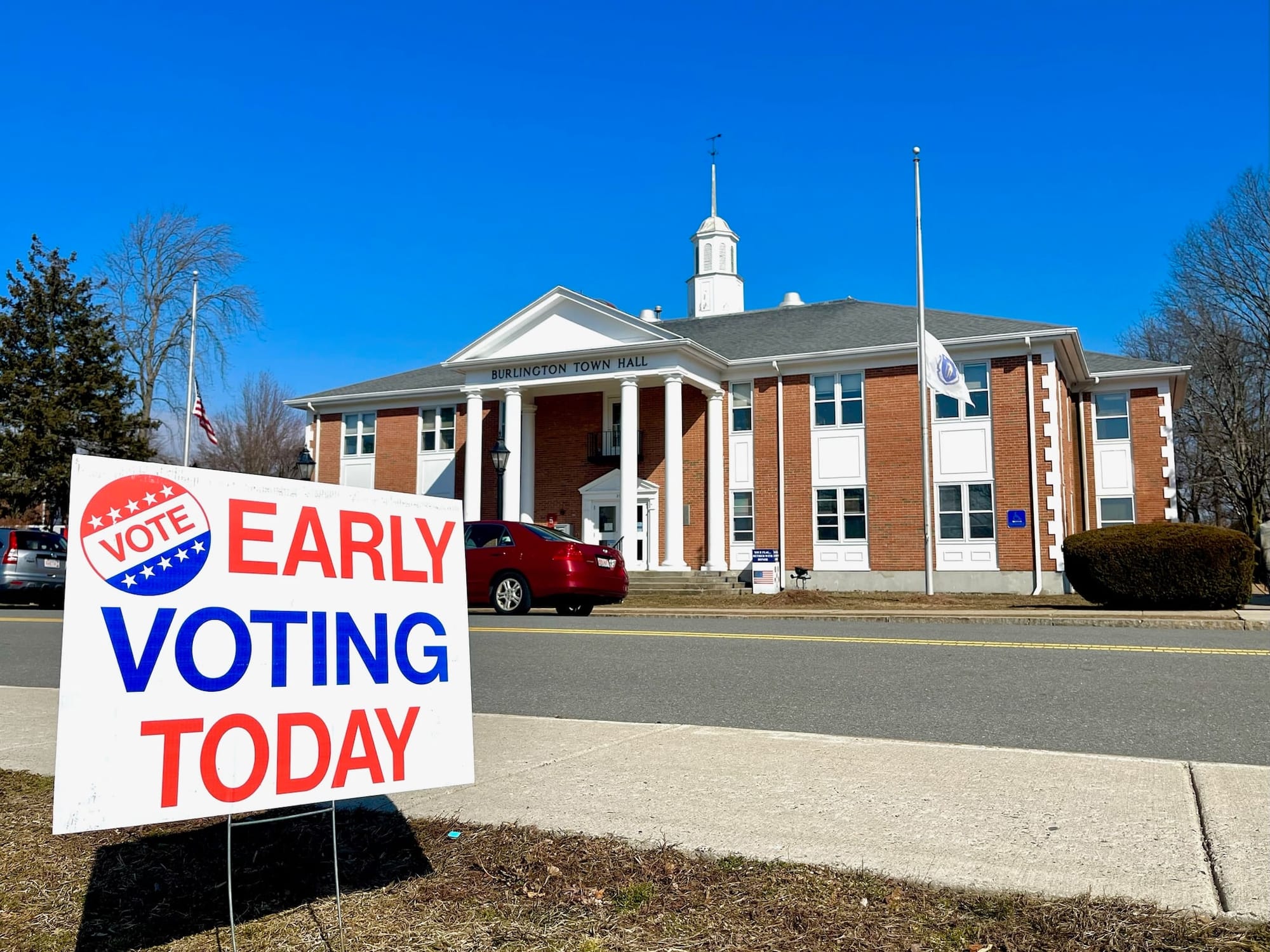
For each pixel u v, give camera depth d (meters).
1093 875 3.51
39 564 21.75
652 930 3.23
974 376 26.61
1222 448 41.91
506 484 29.45
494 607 16.50
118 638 2.88
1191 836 3.88
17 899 3.66
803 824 4.21
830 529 27.91
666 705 7.46
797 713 6.97
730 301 44.16
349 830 4.34
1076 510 29.52
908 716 6.76
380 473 35.53
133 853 4.14
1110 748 5.70
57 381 32.28
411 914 3.43
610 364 28.17
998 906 3.28
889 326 29.27
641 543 30.08
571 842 4.06
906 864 3.69
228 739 3.04
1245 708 6.76
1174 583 15.48
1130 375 29.41
